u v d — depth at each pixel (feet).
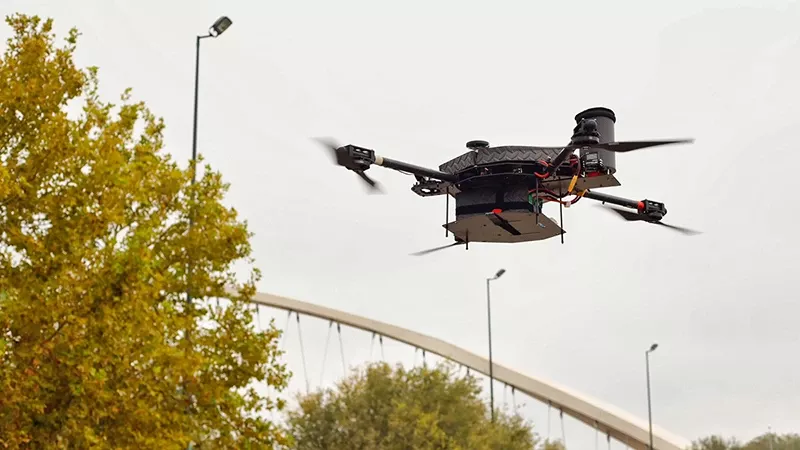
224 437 63.93
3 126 56.29
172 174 64.75
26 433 52.49
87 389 51.93
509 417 171.01
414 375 155.53
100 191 54.19
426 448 140.15
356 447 141.08
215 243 66.13
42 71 57.88
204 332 65.77
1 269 53.36
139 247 53.06
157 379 57.11
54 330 51.88
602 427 293.23
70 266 52.31
